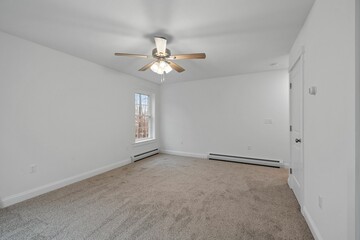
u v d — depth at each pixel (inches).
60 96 108.3
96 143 132.6
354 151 37.8
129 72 157.5
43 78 99.6
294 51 94.3
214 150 181.3
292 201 89.0
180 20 74.2
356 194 37.4
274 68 145.5
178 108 200.2
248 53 110.4
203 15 70.7
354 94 37.8
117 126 151.8
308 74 70.4
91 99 128.4
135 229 67.2
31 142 94.5
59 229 67.2
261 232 65.1
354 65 37.9
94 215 76.8
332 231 49.3
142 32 84.1
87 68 125.2
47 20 74.4
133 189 105.0
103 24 77.5
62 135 109.7
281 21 74.8
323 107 55.5
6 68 85.0
